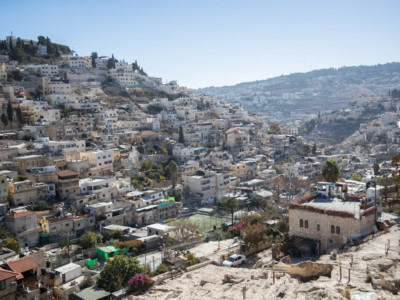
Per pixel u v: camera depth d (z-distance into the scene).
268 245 70.38
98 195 126.94
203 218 131.12
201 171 163.25
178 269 54.66
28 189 115.56
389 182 98.69
